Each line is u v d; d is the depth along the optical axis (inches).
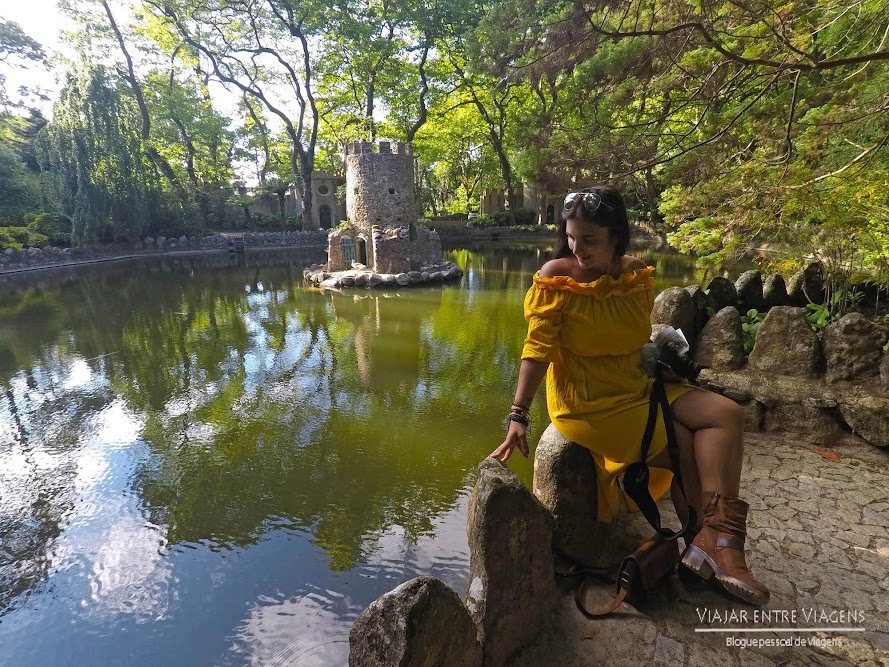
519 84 310.5
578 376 84.1
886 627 82.3
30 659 138.8
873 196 198.5
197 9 1190.3
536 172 312.7
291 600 154.3
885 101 206.1
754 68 242.4
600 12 265.9
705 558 75.3
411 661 56.1
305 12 1184.8
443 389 323.0
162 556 176.4
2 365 403.2
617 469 86.0
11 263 949.2
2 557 179.5
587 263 79.7
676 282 592.7
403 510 194.7
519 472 208.5
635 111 307.9
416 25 1237.1
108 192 1145.4
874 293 220.4
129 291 747.4
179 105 1385.3
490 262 1001.5
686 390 83.2
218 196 1594.5
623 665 75.8
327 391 327.3
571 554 94.1
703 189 239.5
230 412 299.6
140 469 237.6
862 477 128.6
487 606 71.8
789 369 154.6
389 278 748.0
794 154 240.1
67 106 1083.3
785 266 262.1
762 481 128.0
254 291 737.6
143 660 136.9
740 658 76.6
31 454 255.0
